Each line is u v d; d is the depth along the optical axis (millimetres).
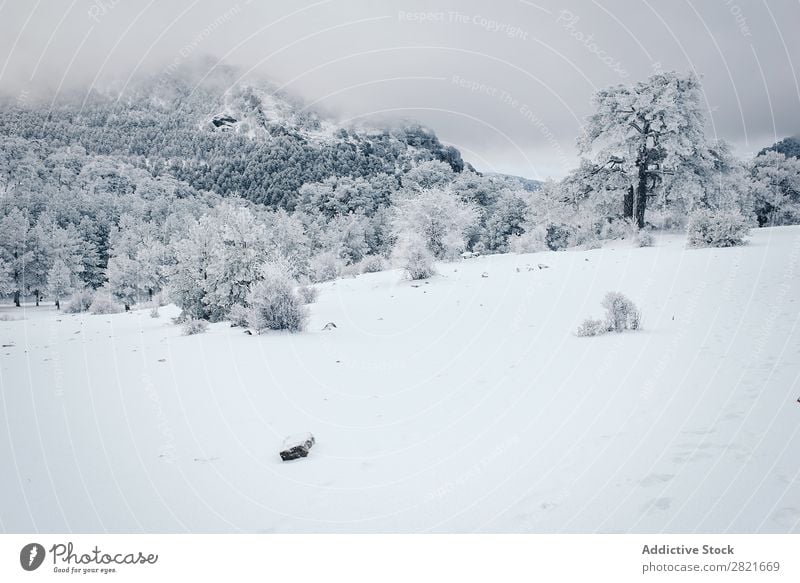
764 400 4000
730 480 2826
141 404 5934
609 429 3875
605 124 27156
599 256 18719
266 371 7207
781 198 38500
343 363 7414
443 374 6363
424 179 75750
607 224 26719
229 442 4539
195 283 14453
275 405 5590
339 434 4551
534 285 13555
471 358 7055
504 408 4773
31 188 114562
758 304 8047
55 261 62375
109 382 7188
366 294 15625
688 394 4406
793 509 2498
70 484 3809
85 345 11750
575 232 29250
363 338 9250
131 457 4293
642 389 4730
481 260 21891
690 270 12500
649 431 3701
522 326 8922
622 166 26781
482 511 2912
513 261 20391
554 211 30234
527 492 3055
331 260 26969
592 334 7504
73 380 7527
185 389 6508
